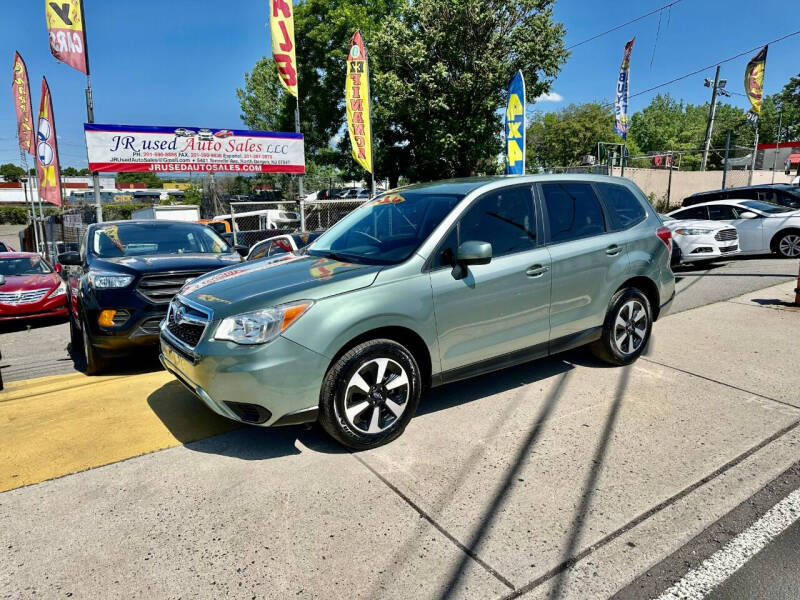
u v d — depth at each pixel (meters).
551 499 2.94
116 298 5.34
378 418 3.52
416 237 3.84
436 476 3.20
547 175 4.56
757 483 3.05
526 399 4.30
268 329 3.20
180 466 3.39
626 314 4.87
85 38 12.43
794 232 10.96
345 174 32.84
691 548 2.55
